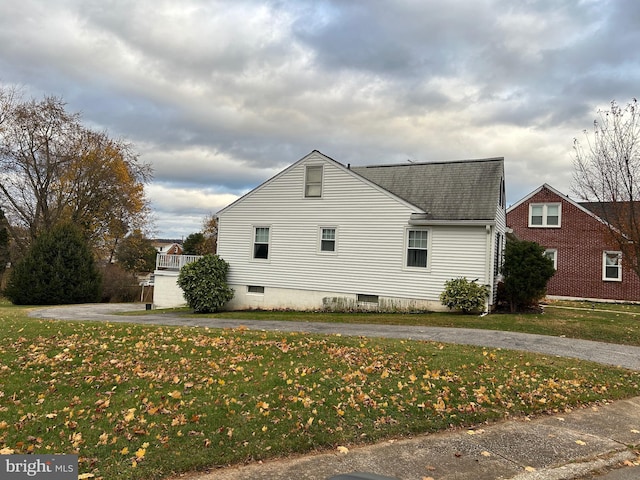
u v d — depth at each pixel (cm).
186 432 430
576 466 397
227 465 379
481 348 885
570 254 2286
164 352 759
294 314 1605
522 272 1449
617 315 1470
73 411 479
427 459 404
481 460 405
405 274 1591
